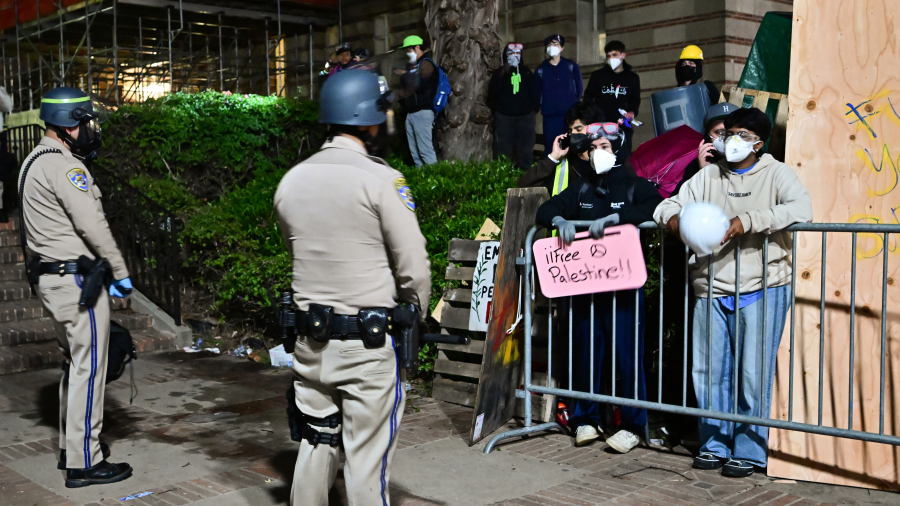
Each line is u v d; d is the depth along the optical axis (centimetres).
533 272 504
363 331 280
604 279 436
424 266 283
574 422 473
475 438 461
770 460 409
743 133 397
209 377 630
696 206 382
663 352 505
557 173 512
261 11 1454
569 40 1195
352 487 291
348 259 281
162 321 752
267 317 725
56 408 551
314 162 287
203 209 820
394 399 292
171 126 941
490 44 898
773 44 581
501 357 479
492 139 909
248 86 1658
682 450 457
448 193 662
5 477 418
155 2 1328
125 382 614
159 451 457
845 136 412
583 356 459
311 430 300
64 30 1474
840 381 406
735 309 399
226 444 469
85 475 404
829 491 390
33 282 398
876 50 407
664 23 1094
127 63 1573
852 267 378
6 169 888
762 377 395
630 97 809
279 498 385
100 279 392
